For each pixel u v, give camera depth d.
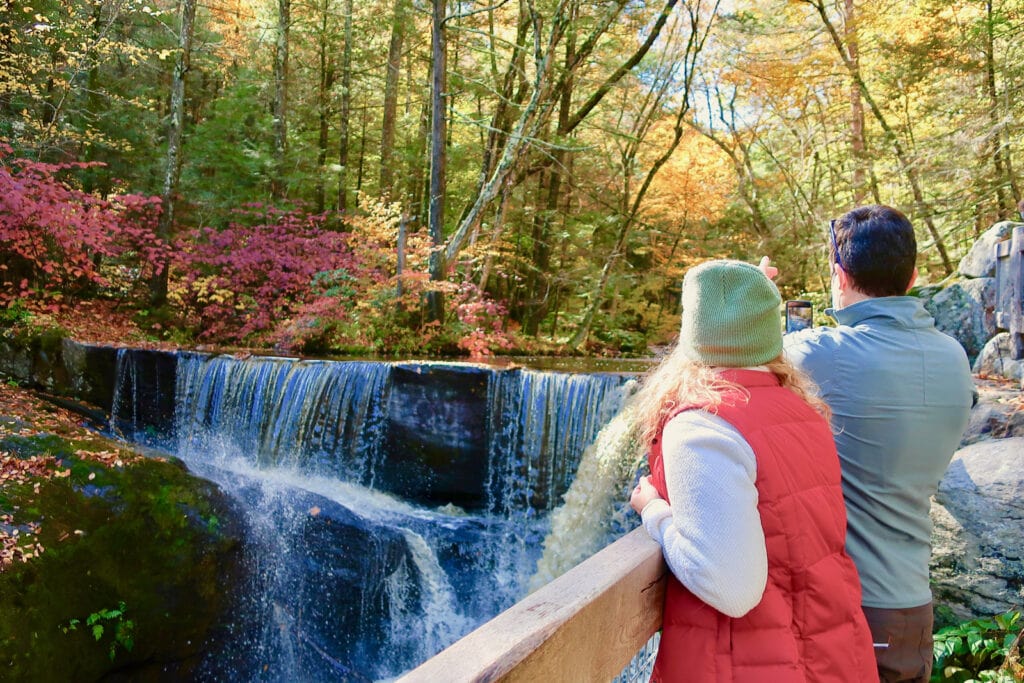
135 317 10.00
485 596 5.90
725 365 1.11
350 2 14.57
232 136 13.51
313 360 7.10
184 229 11.49
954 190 10.01
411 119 17.64
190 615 4.86
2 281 9.41
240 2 16.45
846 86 13.52
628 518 4.63
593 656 0.95
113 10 10.55
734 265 1.14
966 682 2.53
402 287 9.42
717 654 0.99
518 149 9.81
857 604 1.06
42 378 8.18
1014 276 4.92
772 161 16.36
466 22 13.12
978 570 3.05
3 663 3.88
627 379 5.49
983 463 3.26
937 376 1.42
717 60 14.19
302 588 5.50
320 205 14.74
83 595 4.40
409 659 5.75
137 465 5.32
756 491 0.98
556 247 14.19
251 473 6.69
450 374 6.38
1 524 4.33
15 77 9.25
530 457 6.04
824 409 1.19
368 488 6.71
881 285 1.49
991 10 9.09
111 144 10.38
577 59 10.06
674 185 15.24
